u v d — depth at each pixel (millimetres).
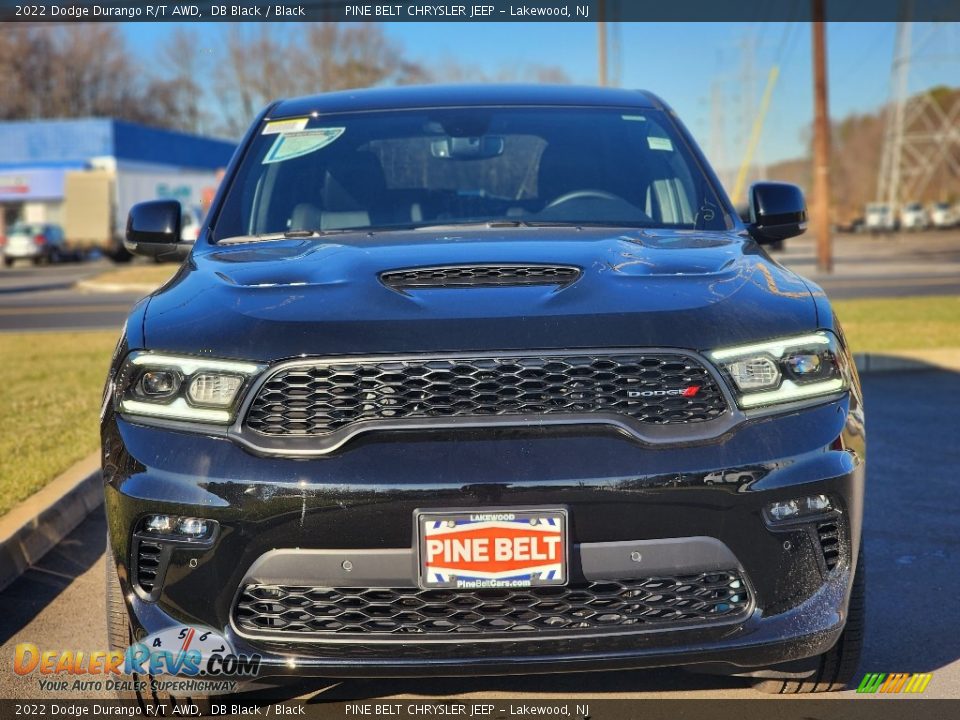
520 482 2338
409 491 2334
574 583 2377
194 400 2482
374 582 2373
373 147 3846
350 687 3041
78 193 40875
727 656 2447
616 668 2436
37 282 28203
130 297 21578
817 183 23250
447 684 3059
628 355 2443
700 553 2398
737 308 2584
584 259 2855
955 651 3273
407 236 3264
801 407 2514
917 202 71375
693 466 2383
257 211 3643
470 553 2348
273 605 2439
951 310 12672
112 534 2568
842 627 2557
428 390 2414
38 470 5297
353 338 2463
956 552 4258
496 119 3965
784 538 2453
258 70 60281
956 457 5805
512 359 2426
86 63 77688
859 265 26516
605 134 3910
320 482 2354
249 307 2617
